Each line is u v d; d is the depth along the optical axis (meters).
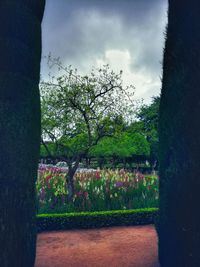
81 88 8.42
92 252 5.03
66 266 4.38
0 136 2.89
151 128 25.64
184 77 3.30
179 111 3.37
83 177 10.71
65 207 7.63
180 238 3.24
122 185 9.27
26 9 3.54
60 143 8.69
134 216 7.21
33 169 3.52
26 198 3.27
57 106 8.45
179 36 3.58
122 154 21.67
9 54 3.16
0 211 2.81
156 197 8.45
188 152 3.07
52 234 6.39
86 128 8.66
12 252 2.92
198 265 2.80
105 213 7.09
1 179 2.85
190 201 3.00
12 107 3.07
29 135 3.39
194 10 3.18
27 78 3.44
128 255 4.84
